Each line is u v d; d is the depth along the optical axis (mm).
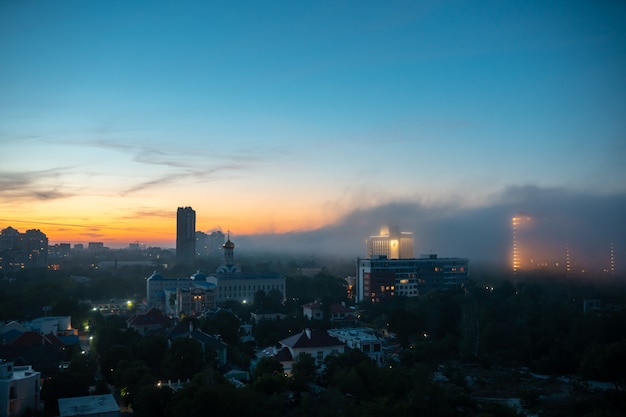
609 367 166500
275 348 192125
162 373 160875
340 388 141250
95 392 154500
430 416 132625
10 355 172875
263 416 120562
